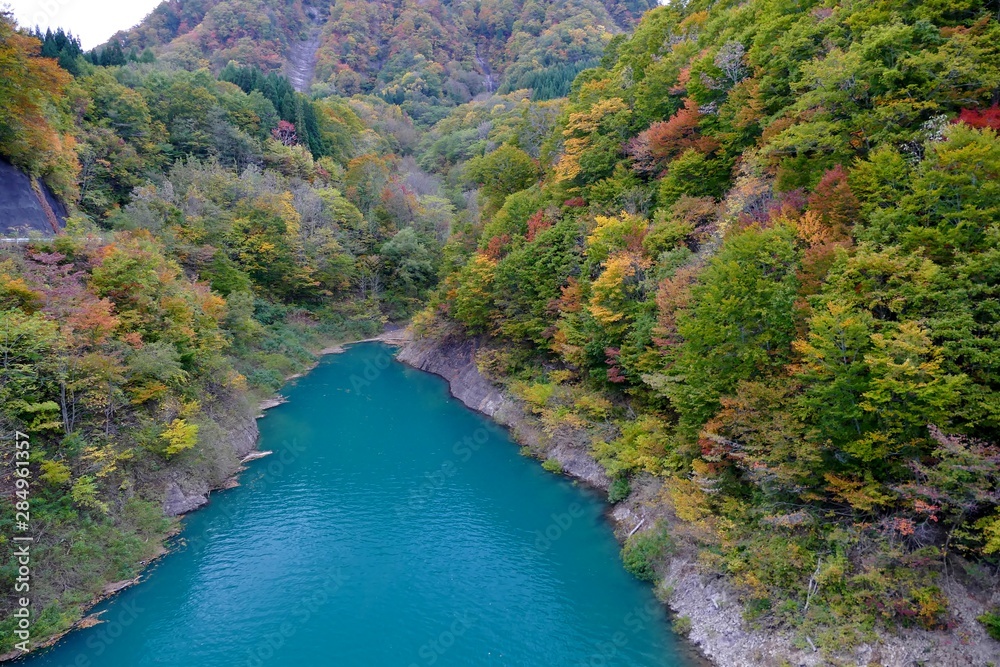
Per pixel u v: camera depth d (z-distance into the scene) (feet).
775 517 57.21
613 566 70.90
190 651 57.67
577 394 102.58
